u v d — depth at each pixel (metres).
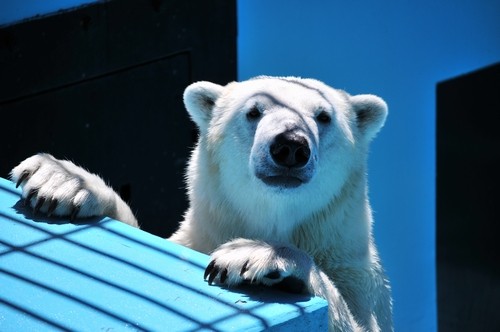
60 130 11.92
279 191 6.86
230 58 13.11
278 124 6.93
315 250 7.57
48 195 6.39
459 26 14.11
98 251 5.91
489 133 14.52
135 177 12.76
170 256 5.92
